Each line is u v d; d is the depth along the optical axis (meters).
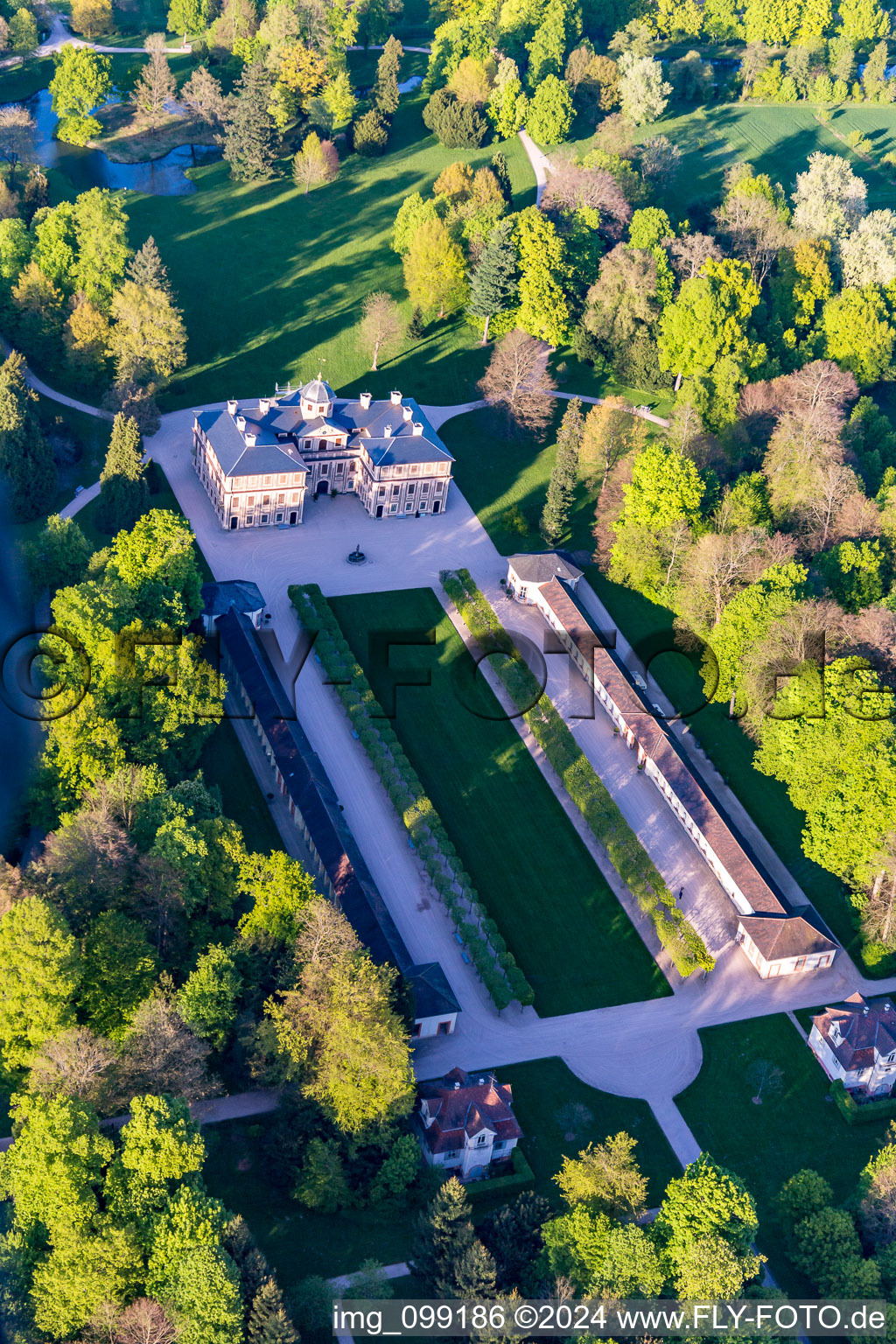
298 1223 139.38
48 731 166.38
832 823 182.50
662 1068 164.75
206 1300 117.31
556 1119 156.50
